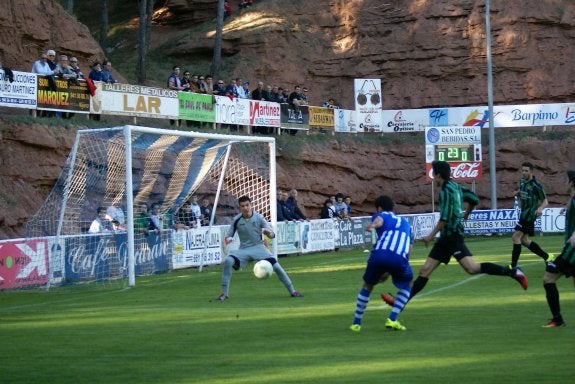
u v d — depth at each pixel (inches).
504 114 2022.6
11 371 406.3
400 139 2094.0
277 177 1744.6
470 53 2233.0
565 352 416.2
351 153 1968.5
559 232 1701.5
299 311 615.2
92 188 1138.0
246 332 517.7
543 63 2217.0
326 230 1438.2
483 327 507.5
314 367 397.7
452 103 2234.3
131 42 2485.2
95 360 432.5
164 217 1133.1
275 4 2346.2
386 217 509.7
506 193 2060.8
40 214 1208.2
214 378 378.3
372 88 1907.0
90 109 1330.0
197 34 2314.2
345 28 2319.1
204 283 894.4
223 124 1632.6
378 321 548.7
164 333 522.9
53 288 903.7
